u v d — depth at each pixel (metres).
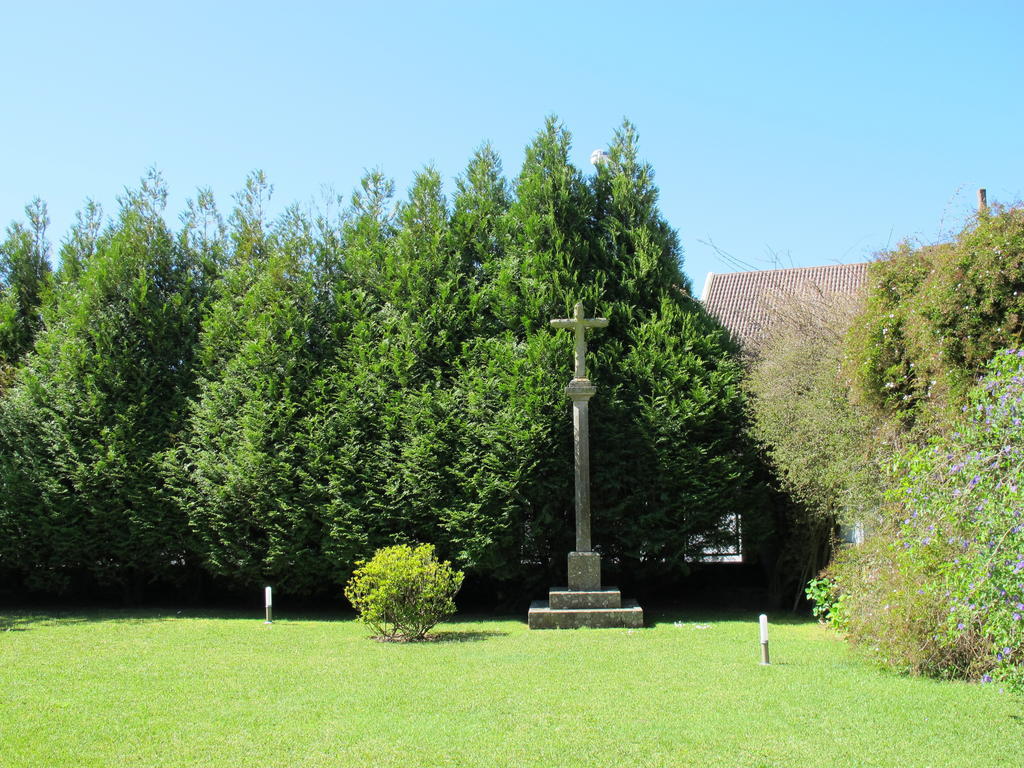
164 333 15.54
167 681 8.57
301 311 15.08
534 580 14.51
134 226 16.12
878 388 10.84
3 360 16.47
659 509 13.89
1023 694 7.01
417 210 15.60
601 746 6.17
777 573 15.04
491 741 6.32
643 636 11.43
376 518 13.84
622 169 15.88
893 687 7.83
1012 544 6.09
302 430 14.27
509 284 14.59
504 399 13.80
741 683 8.15
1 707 7.48
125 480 14.80
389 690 8.02
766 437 12.98
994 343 9.09
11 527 15.24
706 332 14.81
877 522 11.36
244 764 5.90
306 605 15.91
